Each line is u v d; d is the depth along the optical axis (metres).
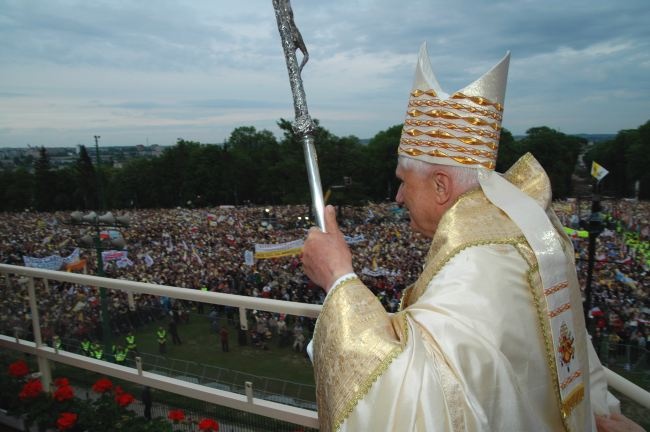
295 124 1.29
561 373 0.95
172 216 63.69
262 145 111.62
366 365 0.85
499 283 0.90
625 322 14.52
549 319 0.93
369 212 60.81
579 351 1.03
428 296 0.91
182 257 31.75
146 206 100.38
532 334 0.90
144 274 25.36
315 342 0.99
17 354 3.41
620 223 46.97
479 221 1.00
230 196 95.56
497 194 1.05
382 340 0.87
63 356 2.79
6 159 185.50
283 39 1.36
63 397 2.67
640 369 7.74
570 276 1.03
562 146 84.19
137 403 2.81
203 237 42.69
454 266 0.92
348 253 1.08
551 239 0.99
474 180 1.10
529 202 1.05
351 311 0.95
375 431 0.80
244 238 41.62
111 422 2.53
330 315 0.96
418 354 0.83
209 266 27.75
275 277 24.47
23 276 2.81
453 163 1.09
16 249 39.03
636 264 26.27
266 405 2.13
